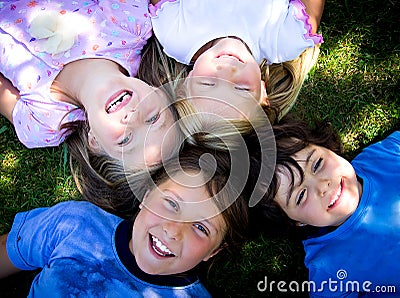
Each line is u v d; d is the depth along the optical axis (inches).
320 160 26.7
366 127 30.9
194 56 28.2
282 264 30.4
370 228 27.8
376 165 28.6
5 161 30.8
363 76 31.0
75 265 27.3
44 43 27.7
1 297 29.7
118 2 28.9
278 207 27.5
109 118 25.4
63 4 28.6
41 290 27.1
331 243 28.5
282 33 28.1
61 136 29.5
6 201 30.6
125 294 27.0
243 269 30.4
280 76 29.9
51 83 27.9
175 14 28.5
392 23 30.7
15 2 28.7
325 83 31.1
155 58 29.5
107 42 28.2
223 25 27.8
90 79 26.9
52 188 30.9
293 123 28.3
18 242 28.1
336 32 31.1
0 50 28.4
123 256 27.5
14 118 29.1
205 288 28.8
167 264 25.9
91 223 28.2
